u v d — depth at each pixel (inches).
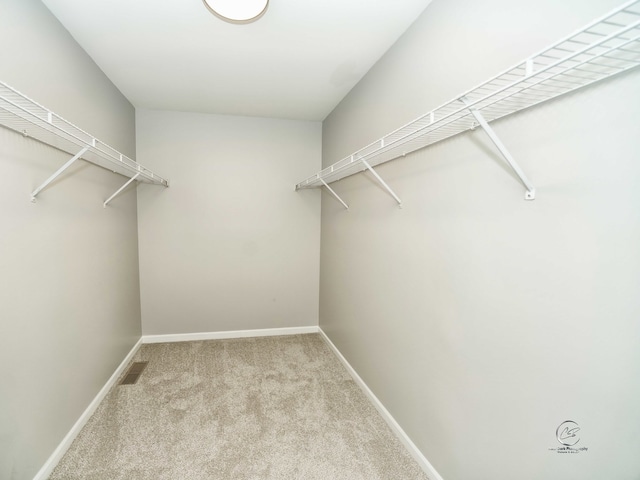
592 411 30.4
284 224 129.6
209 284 124.3
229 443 65.4
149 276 117.7
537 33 34.7
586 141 29.8
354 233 93.0
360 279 88.8
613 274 28.0
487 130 34.8
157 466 58.7
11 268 47.2
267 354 111.3
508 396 39.9
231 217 124.2
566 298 32.3
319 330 136.9
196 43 69.9
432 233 55.3
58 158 60.0
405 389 65.4
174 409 76.9
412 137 46.9
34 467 52.6
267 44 70.2
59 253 60.5
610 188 27.9
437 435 54.9
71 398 64.8
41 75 55.2
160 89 95.8
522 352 37.7
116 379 90.7
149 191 115.3
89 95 74.9
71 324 65.1
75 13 59.0
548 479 35.0
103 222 81.8
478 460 45.3
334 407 79.2
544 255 34.5
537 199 35.1
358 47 71.3
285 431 69.6
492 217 41.7
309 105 109.9
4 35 46.0
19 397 49.0
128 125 104.7
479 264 44.3
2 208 45.2
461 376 48.5
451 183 50.1
